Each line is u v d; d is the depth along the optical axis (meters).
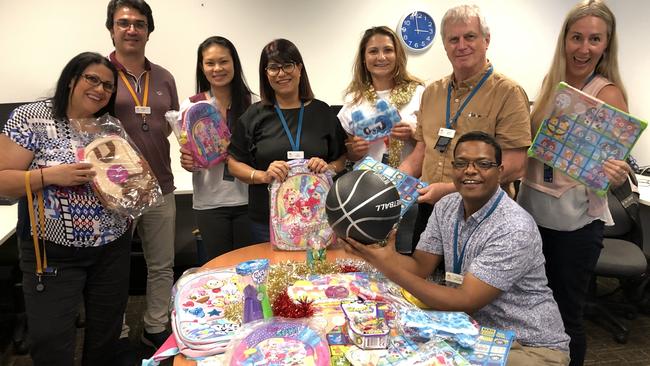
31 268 1.73
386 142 2.23
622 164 1.55
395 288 1.49
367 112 2.09
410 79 2.43
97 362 2.01
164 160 2.46
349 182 1.23
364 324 1.18
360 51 2.42
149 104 2.37
